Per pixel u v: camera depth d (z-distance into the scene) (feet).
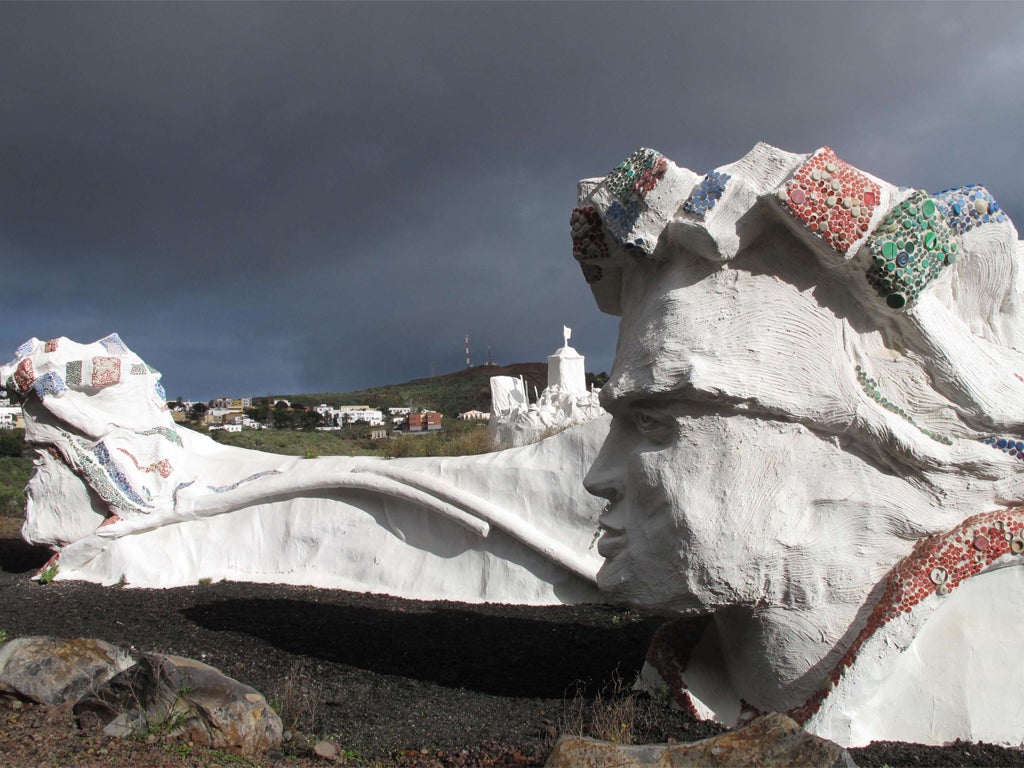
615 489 18.17
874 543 16.75
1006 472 16.93
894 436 16.53
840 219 15.66
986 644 16.85
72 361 37.22
